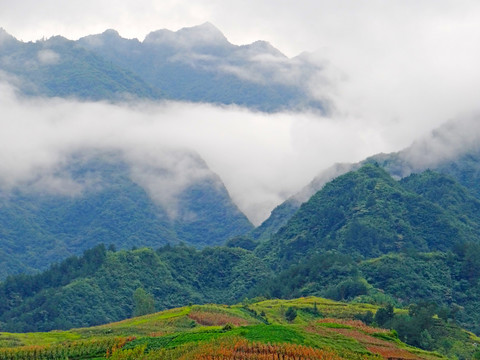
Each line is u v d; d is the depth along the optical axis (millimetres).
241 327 145000
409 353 153500
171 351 124688
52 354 142250
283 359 116438
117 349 140875
